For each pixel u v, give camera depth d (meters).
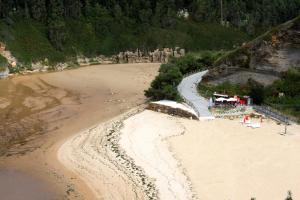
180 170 45.66
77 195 42.50
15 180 46.66
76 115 72.00
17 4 145.38
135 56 151.12
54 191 43.69
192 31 161.50
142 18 159.38
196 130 58.00
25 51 132.38
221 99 67.12
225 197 39.34
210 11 168.62
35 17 145.88
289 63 67.88
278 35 67.88
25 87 97.50
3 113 73.50
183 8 168.50
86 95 88.62
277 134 54.66
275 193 39.62
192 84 80.25
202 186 41.75
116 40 152.62
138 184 43.38
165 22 160.75
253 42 70.81
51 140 58.97
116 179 45.09
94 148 54.47
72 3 152.62
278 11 168.25
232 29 166.38
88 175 46.78
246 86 71.38
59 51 141.12
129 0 161.50
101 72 122.88
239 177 43.19
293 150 49.03
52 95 88.50
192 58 93.44
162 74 79.69
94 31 153.75
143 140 55.78
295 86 67.06
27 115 72.12
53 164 50.47
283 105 65.00
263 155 48.12
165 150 51.56
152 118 65.62
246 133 55.56
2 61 118.19
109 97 86.31
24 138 60.19
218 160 47.59
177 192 40.81
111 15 159.50
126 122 64.50
